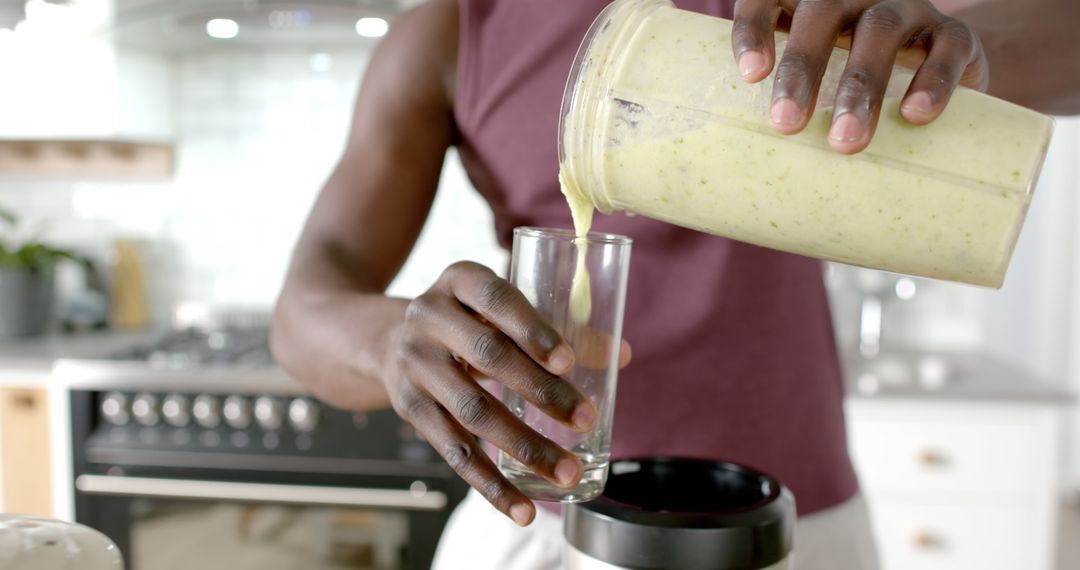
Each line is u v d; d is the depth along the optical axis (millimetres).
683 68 436
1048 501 1655
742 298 724
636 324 729
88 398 1754
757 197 428
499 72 733
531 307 419
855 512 779
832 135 345
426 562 1715
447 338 429
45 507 1775
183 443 1729
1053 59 622
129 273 2221
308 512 1736
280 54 2182
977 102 401
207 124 2221
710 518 413
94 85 1918
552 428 447
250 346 1959
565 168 479
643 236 714
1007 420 1654
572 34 699
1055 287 2633
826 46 353
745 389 735
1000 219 393
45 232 2275
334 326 562
